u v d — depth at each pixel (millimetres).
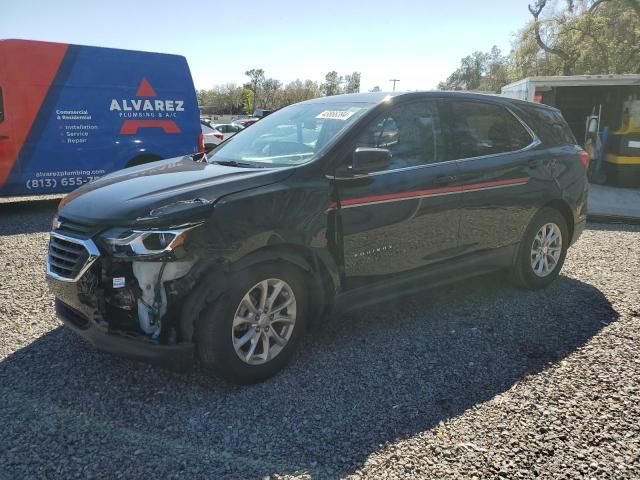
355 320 4391
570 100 15500
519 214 4789
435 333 4141
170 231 2928
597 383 3361
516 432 2857
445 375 3480
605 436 2820
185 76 10609
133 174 3801
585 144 13992
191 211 3002
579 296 4980
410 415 3018
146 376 3414
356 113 3955
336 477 2514
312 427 2900
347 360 3682
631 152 12898
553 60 28047
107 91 9648
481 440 2791
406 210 3926
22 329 4059
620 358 3701
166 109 10367
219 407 3084
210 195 3141
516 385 3348
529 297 4957
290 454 2678
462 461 2625
